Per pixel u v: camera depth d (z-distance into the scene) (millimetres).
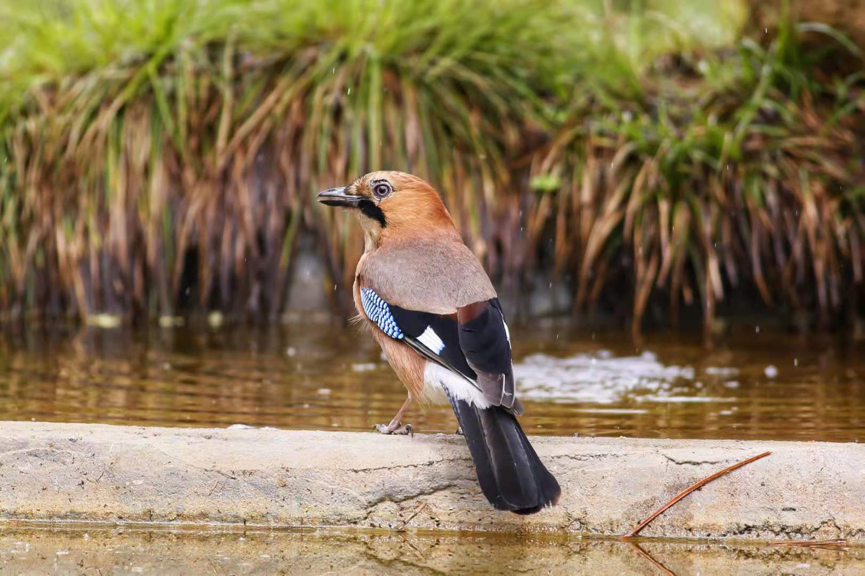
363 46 12453
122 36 12797
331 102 12039
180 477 5164
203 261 12078
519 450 4988
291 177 12047
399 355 5750
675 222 11688
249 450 5199
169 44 12492
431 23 12484
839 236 11594
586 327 11656
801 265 11711
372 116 11898
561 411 7227
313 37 12664
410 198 6270
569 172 12203
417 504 5176
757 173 11977
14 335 10898
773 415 7012
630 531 5113
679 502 5094
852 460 5047
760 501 5066
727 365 9188
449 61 12352
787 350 10047
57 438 5191
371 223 6355
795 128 12242
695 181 12070
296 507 5168
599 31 13711
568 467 5133
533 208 12164
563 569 4668
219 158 11969
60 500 5180
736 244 11992
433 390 5578
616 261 12180
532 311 12242
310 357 9539
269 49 12664
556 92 12703
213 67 12656
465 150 12336
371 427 6559
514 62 12773
